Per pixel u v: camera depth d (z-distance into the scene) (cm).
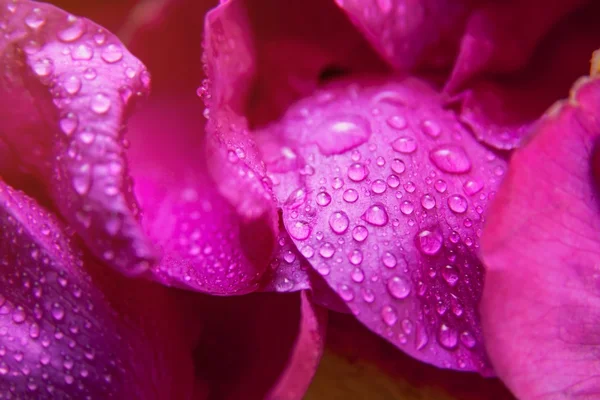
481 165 17
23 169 17
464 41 17
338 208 16
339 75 18
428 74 18
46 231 16
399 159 17
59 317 16
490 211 15
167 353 17
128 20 17
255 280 16
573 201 15
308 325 16
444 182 17
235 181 16
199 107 17
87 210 15
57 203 16
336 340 17
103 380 16
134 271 15
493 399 17
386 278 16
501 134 17
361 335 17
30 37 16
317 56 18
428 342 16
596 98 15
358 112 17
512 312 15
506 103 17
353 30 18
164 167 17
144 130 17
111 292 16
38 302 16
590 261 16
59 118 16
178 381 17
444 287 16
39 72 16
